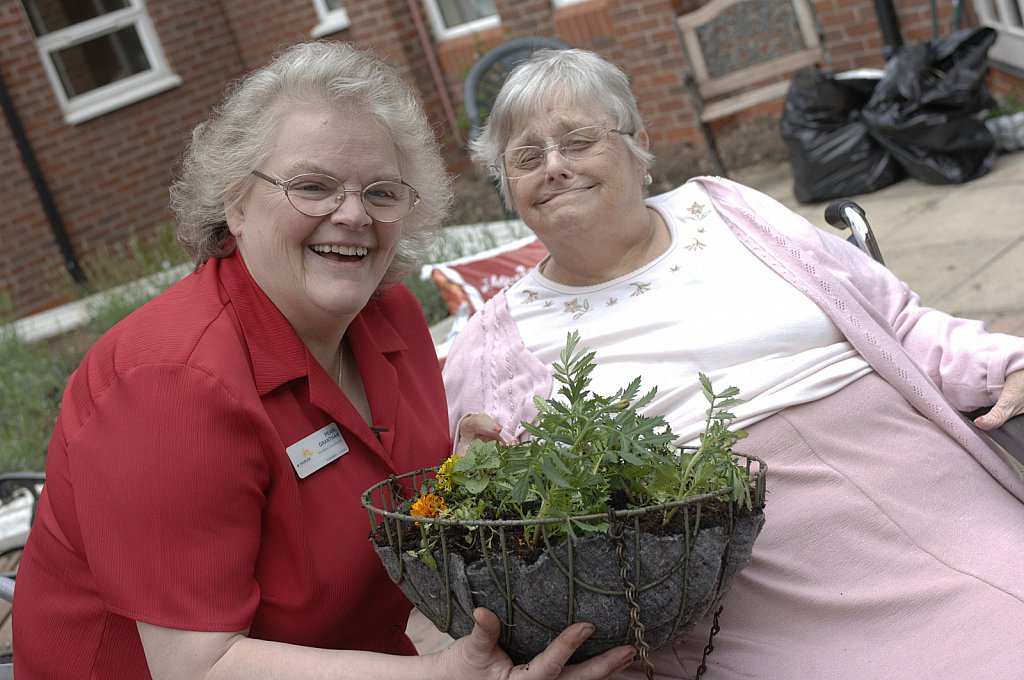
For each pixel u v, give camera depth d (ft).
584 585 4.53
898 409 6.84
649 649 4.90
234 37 36.99
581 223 7.25
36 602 5.45
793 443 6.63
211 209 5.65
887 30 22.21
